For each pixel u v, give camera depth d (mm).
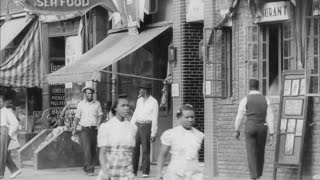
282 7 17406
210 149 18969
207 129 19078
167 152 11023
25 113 27641
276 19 17516
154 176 19516
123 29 22875
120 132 11352
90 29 24719
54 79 21969
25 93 27719
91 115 20625
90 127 20594
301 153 16594
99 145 11352
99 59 21562
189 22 20531
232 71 18672
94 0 22203
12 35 27031
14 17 27766
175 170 10891
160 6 21688
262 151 16734
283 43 17625
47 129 25078
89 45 24766
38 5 21875
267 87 17984
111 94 23734
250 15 18094
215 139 18953
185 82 20641
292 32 17328
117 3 22203
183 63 20625
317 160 16750
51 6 21953
